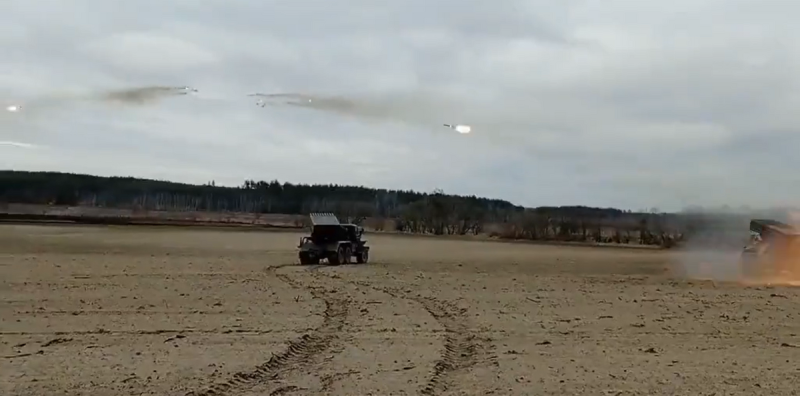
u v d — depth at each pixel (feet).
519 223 338.95
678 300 73.92
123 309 61.87
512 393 35.65
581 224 333.01
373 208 463.42
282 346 46.14
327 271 105.60
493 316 61.00
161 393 34.50
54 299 67.51
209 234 229.86
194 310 61.82
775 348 48.93
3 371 38.70
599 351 46.98
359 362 42.14
